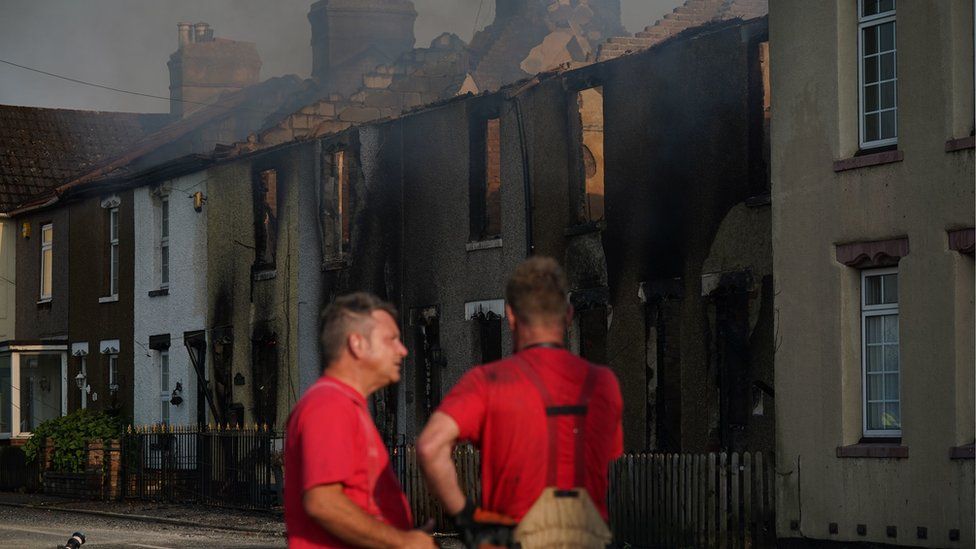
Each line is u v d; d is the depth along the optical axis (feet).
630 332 57.82
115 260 103.04
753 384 51.16
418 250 71.36
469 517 15.06
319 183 79.15
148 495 82.89
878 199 43.91
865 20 45.21
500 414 15.20
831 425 44.93
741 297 52.49
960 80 41.81
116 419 96.43
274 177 86.22
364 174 75.56
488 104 66.90
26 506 81.82
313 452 15.12
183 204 92.99
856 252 44.47
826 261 45.47
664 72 56.65
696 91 55.01
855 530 43.86
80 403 106.63
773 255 47.39
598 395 15.48
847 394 44.68
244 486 72.95
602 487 15.55
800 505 45.75
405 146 72.74
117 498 84.94
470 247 67.62
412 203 72.02
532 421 15.17
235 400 86.48
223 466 75.15
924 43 42.75
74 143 126.62
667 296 55.67
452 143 69.46
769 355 50.52
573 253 61.36
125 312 99.76
